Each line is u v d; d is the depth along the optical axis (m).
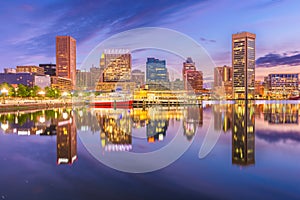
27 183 8.70
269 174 9.63
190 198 7.57
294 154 12.82
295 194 7.79
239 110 55.66
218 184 8.58
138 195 7.76
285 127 24.95
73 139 17.42
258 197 7.62
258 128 24.06
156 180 8.94
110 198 7.54
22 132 21.08
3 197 7.60
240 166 10.64
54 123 28.34
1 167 10.58
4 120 31.77
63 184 8.62
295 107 68.62
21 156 12.48
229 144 15.41
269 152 13.32
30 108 64.12
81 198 7.54
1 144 15.69
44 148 14.39
